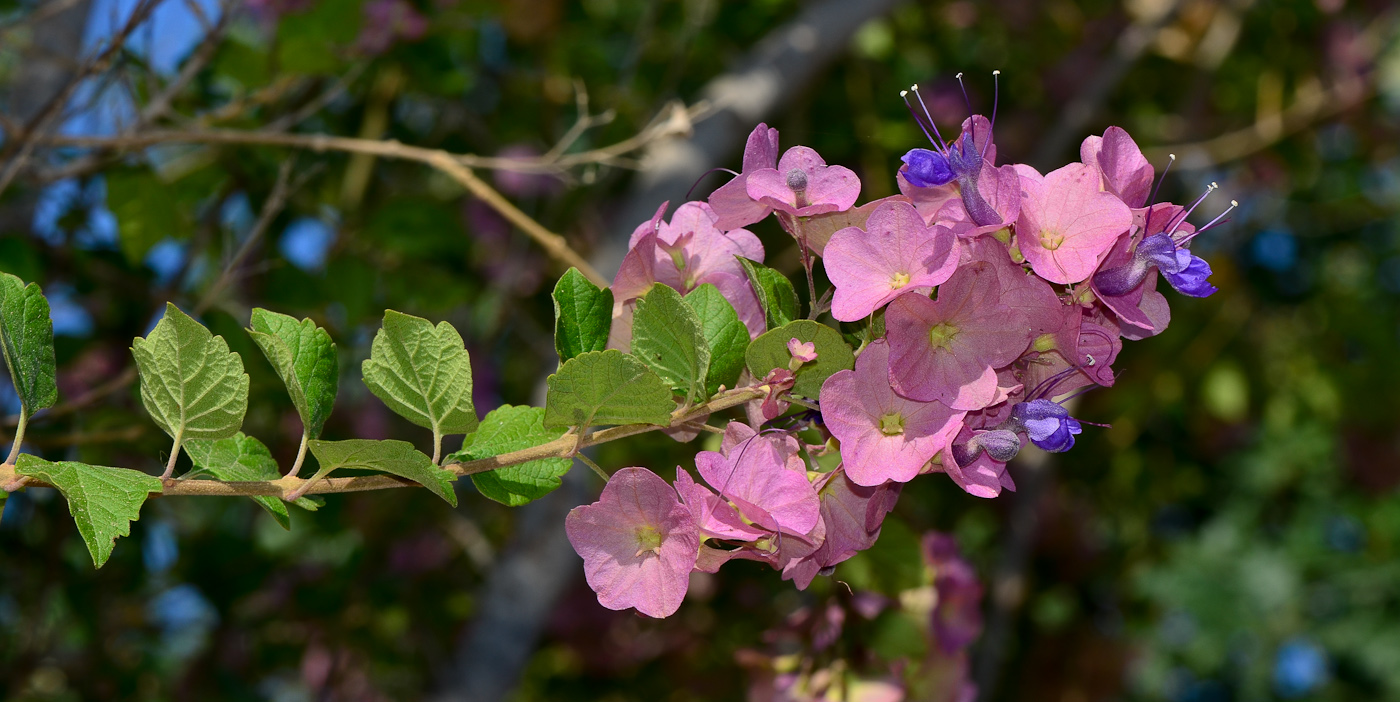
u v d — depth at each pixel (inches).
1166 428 59.8
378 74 39.1
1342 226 58.0
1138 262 18.4
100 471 17.8
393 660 44.5
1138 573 60.5
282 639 44.4
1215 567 75.1
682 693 50.3
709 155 36.7
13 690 37.7
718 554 18.3
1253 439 63.6
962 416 18.2
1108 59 49.0
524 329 45.8
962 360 18.2
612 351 17.9
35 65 32.9
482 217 47.9
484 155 45.1
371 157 40.3
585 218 44.6
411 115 46.5
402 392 18.4
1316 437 65.2
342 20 29.6
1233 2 52.0
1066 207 18.5
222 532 40.1
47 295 35.5
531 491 18.8
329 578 41.3
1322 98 51.7
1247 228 57.7
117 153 27.4
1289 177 56.8
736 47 47.1
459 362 18.3
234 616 42.7
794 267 37.7
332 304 36.4
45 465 17.7
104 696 40.6
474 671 33.3
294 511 38.0
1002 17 52.3
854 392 18.3
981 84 53.4
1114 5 54.9
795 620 26.3
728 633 45.7
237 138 24.6
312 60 30.2
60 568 38.4
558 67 45.3
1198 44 53.2
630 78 38.2
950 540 27.1
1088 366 18.7
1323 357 59.0
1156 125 53.0
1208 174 55.5
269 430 40.3
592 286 19.0
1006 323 18.2
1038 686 50.1
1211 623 73.6
